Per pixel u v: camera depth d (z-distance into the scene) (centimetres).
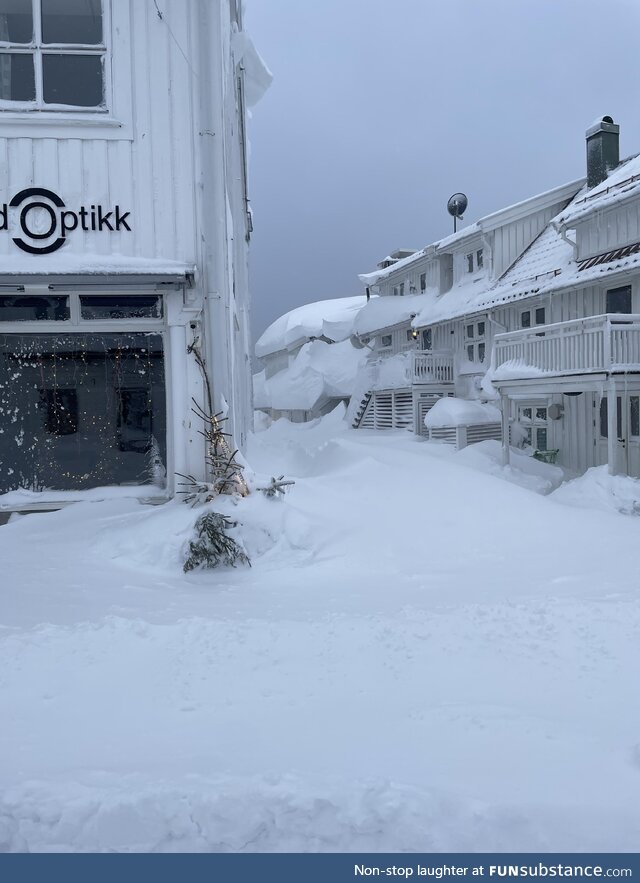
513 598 680
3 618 584
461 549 912
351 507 1022
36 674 466
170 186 1013
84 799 311
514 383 1711
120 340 1041
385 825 300
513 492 1151
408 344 3055
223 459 947
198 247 1019
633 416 1644
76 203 999
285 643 525
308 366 4284
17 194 989
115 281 989
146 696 439
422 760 359
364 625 560
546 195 2406
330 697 439
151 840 300
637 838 295
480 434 2219
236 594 703
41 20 997
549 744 377
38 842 299
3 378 1024
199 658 495
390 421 3039
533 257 2297
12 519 977
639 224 1673
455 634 548
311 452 1764
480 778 340
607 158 2231
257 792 314
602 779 340
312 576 781
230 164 1306
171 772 343
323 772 345
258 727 398
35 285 999
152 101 1009
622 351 1430
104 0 998
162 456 1047
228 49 1234
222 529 816
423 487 1139
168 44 1007
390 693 445
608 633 545
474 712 416
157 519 866
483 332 2441
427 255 2883
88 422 1039
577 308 1856
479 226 2417
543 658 502
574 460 1877
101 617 596
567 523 1040
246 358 1959
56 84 1002
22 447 1026
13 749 373
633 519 1104
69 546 850
